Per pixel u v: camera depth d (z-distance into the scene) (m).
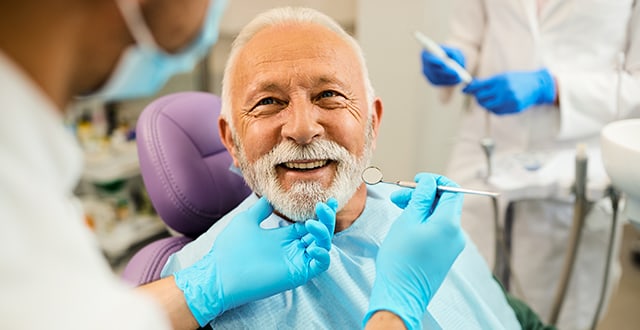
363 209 1.05
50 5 0.43
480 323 1.02
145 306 0.48
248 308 0.91
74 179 0.52
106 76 0.51
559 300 1.33
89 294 0.45
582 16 1.38
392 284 0.82
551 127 1.45
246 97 0.93
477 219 1.53
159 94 2.34
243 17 2.15
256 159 0.93
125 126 2.19
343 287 0.95
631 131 1.09
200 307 0.85
